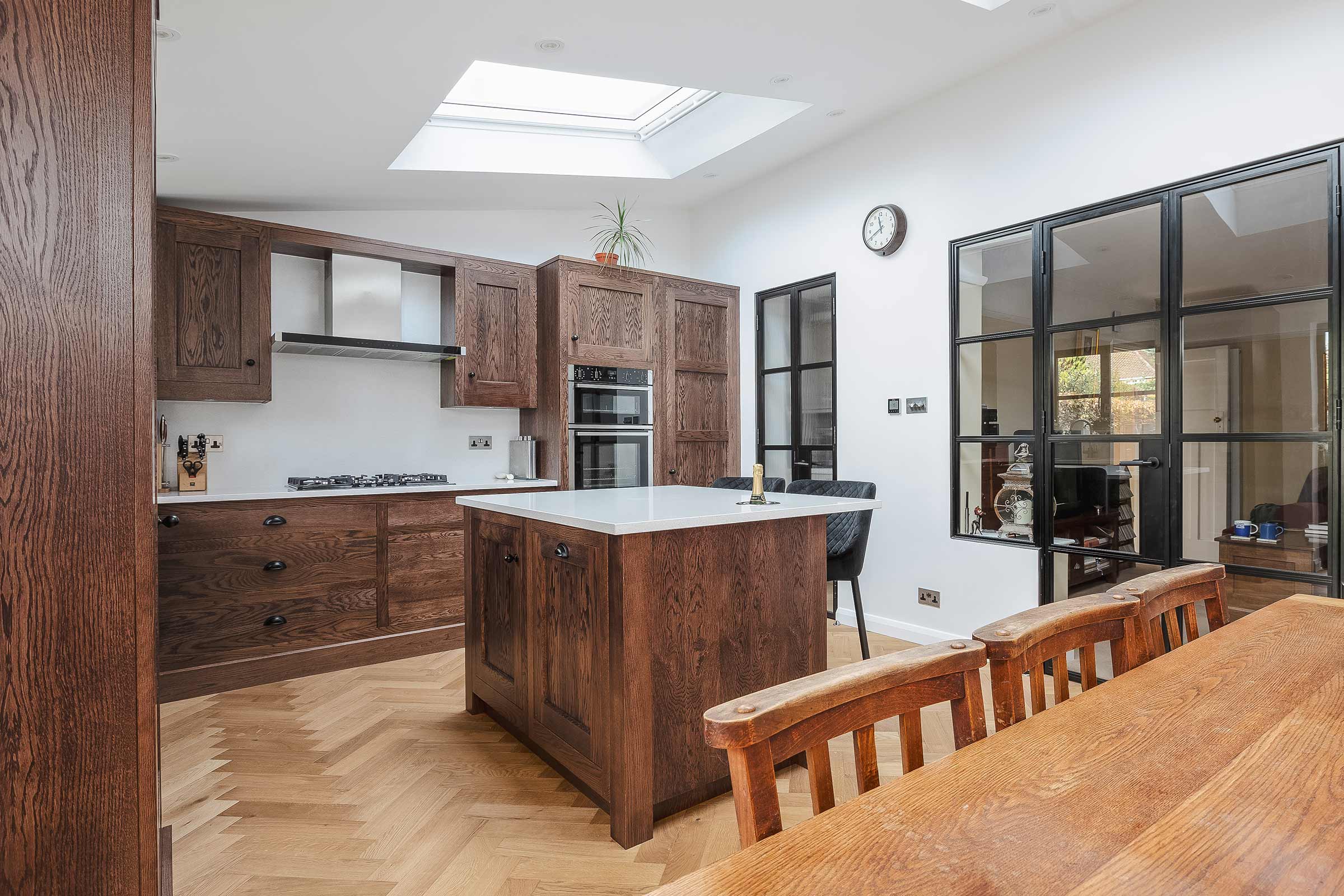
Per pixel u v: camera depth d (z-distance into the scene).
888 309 4.02
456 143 3.81
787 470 4.77
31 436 0.99
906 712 0.89
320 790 2.28
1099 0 2.91
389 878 1.82
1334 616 1.52
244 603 3.31
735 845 1.98
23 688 0.99
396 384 4.31
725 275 5.21
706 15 2.66
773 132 4.11
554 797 2.24
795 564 2.41
